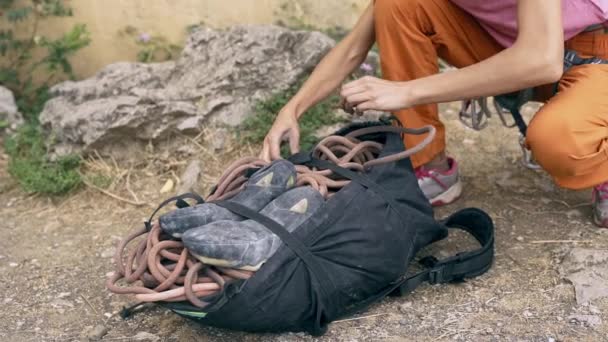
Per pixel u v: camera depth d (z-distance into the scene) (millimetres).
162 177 3355
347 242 2107
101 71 3725
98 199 3246
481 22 2561
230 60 3568
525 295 2334
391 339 2174
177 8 3906
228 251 1969
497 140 3408
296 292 2049
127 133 3385
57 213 3172
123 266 2141
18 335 2359
